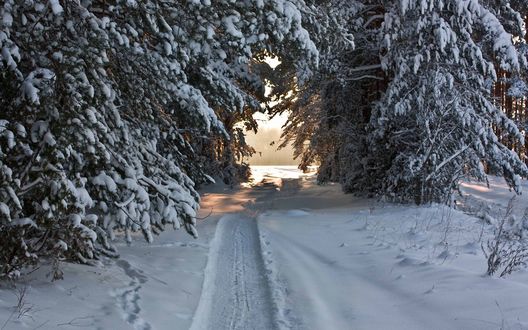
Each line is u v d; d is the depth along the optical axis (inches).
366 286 261.0
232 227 462.6
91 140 219.0
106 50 266.7
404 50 564.7
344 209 585.9
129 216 252.8
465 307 207.8
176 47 303.4
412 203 567.2
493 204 657.6
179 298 236.8
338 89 776.9
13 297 193.9
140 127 316.5
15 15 211.5
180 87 320.5
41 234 223.3
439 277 253.1
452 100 523.8
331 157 966.4
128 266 273.6
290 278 277.7
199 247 354.3
